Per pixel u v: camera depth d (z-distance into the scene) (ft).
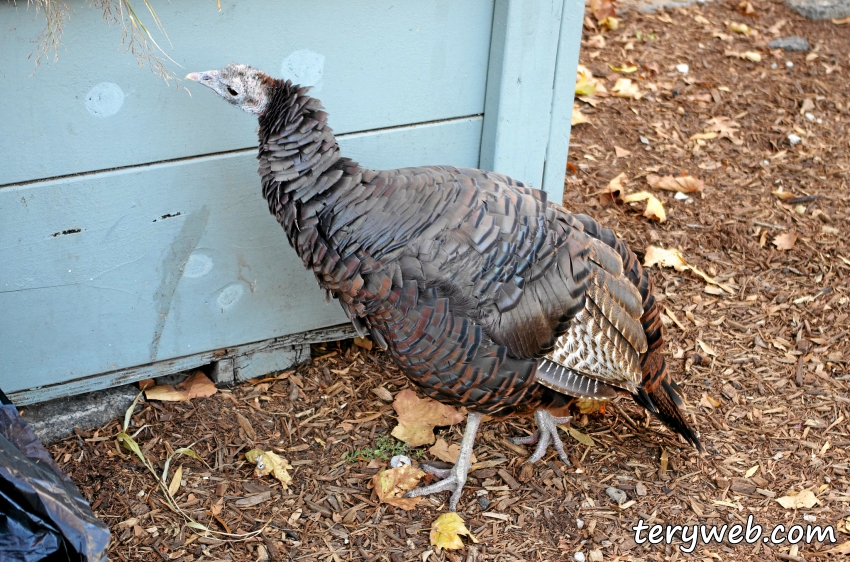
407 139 7.79
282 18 7.23
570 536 7.29
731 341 8.45
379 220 6.84
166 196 7.38
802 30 11.81
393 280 6.82
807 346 8.39
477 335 6.87
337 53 7.41
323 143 6.89
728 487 7.55
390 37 7.47
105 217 7.32
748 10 12.03
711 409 8.00
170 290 7.61
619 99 10.59
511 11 7.50
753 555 7.22
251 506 7.34
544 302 6.98
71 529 6.18
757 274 8.93
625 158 9.91
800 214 9.44
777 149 10.09
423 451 7.72
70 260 7.34
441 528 7.22
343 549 7.17
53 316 7.43
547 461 7.69
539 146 8.00
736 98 10.65
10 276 7.26
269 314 7.90
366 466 7.60
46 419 7.59
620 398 8.12
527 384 7.07
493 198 7.00
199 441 7.65
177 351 7.79
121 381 7.75
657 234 9.22
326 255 6.91
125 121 7.16
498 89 7.72
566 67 7.79
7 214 7.13
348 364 8.21
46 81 6.94
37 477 6.25
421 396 7.97
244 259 7.69
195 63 7.18
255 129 7.39
